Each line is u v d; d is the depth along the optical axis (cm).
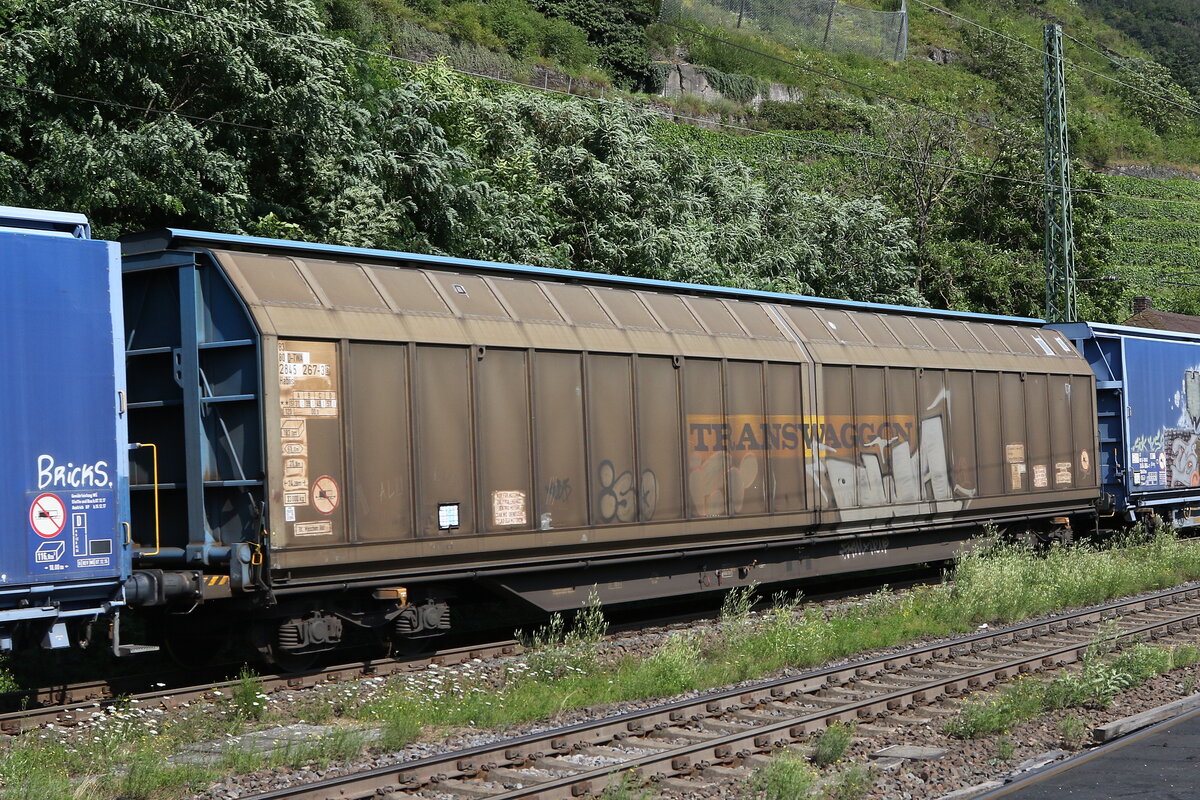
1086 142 8369
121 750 796
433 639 1343
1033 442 1862
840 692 1014
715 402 1380
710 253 2683
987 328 1894
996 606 1431
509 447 1160
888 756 811
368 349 1052
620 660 1130
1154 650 1134
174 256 1024
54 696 977
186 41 1653
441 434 1101
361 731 861
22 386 858
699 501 1347
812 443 1491
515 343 1171
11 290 857
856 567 1598
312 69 1808
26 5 1588
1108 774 760
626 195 2498
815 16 8038
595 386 1250
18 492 851
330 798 684
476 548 1120
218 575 992
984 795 718
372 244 1820
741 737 816
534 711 931
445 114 2356
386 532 1050
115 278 925
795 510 1458
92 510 894
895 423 1617
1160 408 2203
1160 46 14038
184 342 1016
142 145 1585
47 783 699
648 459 1295
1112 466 2106
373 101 1997
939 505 1666
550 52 5678
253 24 1734
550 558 1205
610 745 831
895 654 1153
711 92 6347
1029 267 3897
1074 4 13288
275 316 991
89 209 1588
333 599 1062
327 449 1009
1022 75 8788
